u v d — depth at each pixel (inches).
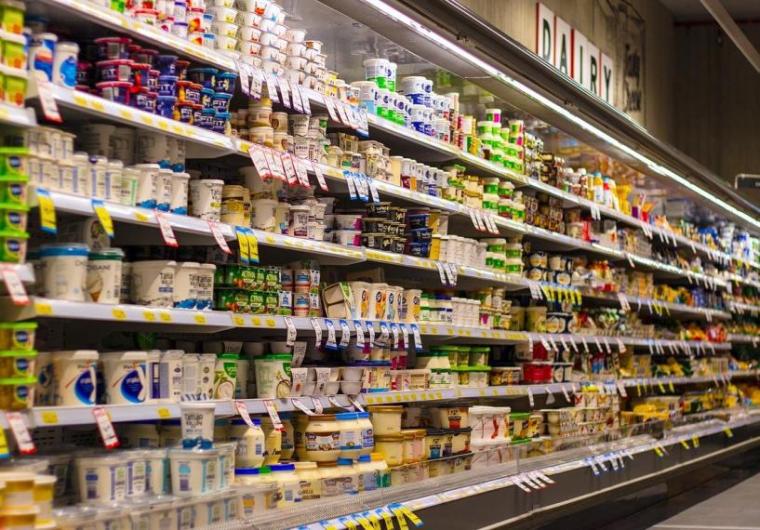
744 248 499.8
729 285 473.1
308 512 158.2
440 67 229.1
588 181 324.2
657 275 410.6
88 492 134.6
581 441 267.0
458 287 266.2
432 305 230.7
